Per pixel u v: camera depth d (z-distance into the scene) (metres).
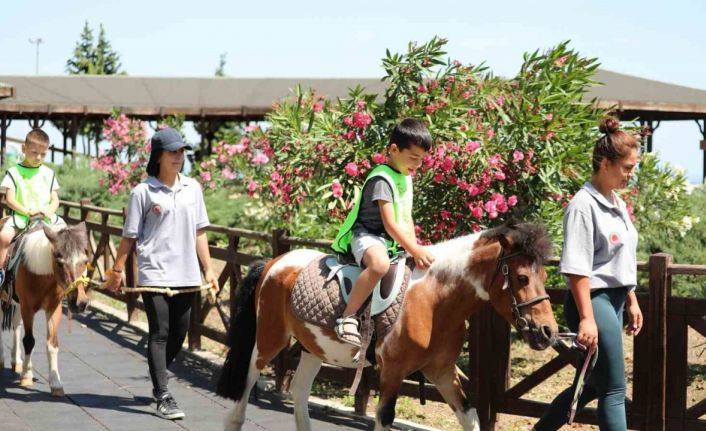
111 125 16.47
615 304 4.11
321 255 4.98
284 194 8.13
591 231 4.03
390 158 4.46
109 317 10.58
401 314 4.35
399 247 4.74
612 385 4.06
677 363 4.86
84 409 6.27
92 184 18.00
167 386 6.52
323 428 5.83
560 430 5.81
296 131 7.65
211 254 8.28
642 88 22.80
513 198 7.04
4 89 17.38
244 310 5.26
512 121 7.24
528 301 3.98
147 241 6.18
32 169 7.20
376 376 6.01
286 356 6.82
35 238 6.70
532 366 7.88
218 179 15.43
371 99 7.45
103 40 51.47
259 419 6.03
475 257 4.23
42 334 9.30
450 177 7.12
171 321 6.34
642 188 9.67
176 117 16.91
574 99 7.34
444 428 5.88
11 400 6.50
